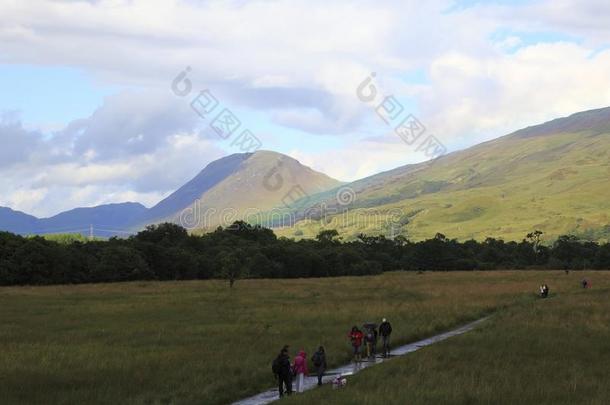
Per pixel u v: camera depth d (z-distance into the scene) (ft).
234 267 447.42
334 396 74.43
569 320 154.81
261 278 466.70
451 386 79.51
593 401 71.41
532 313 172.35
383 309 186.80
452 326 159.63
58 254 394.11
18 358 102.68
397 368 93.71
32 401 73.77
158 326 149.18
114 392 78.07
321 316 168.45
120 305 210.18
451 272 521.65
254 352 109.60
